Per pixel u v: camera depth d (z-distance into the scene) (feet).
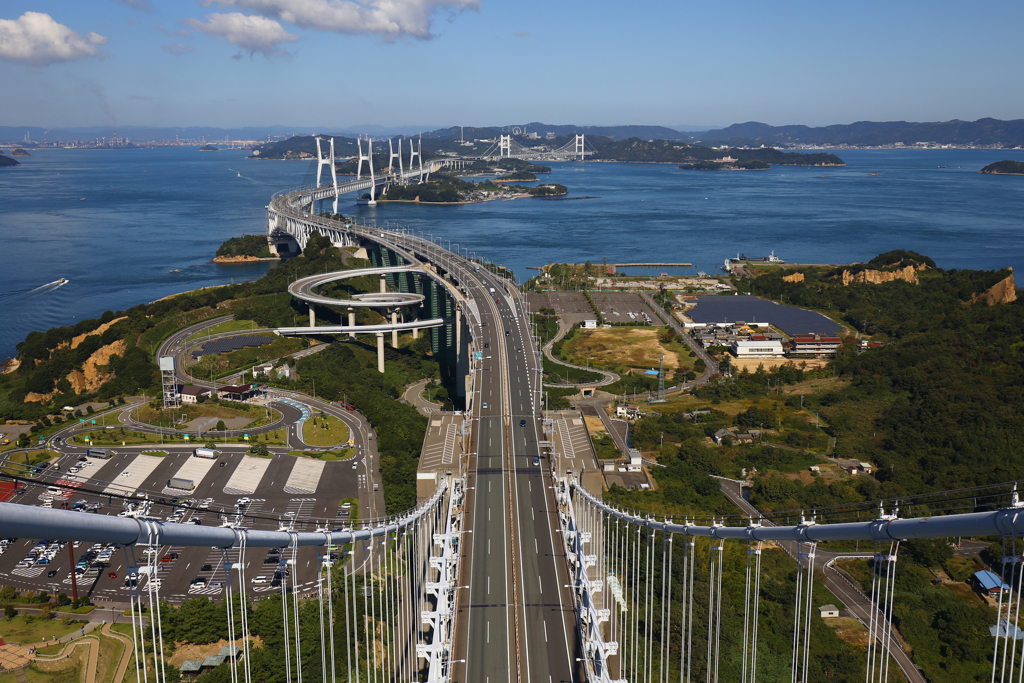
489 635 321.11
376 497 498.28
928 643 358.84
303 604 348.18
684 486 513.86
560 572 366.84
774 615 365.61
